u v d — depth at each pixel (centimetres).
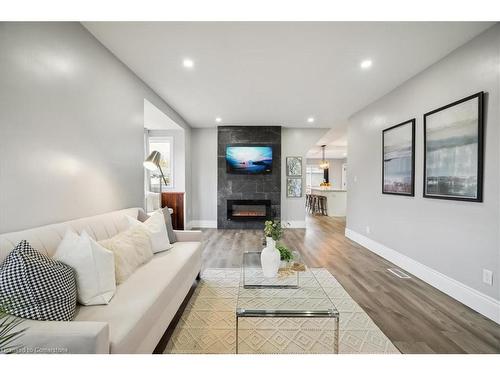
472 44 228
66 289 122
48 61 176
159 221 256
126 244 196
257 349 170
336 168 1352
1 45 143
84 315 129
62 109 190
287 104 436
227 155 607
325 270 320
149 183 565
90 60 223
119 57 268
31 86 162
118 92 272
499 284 202
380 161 391
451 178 248
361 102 419
